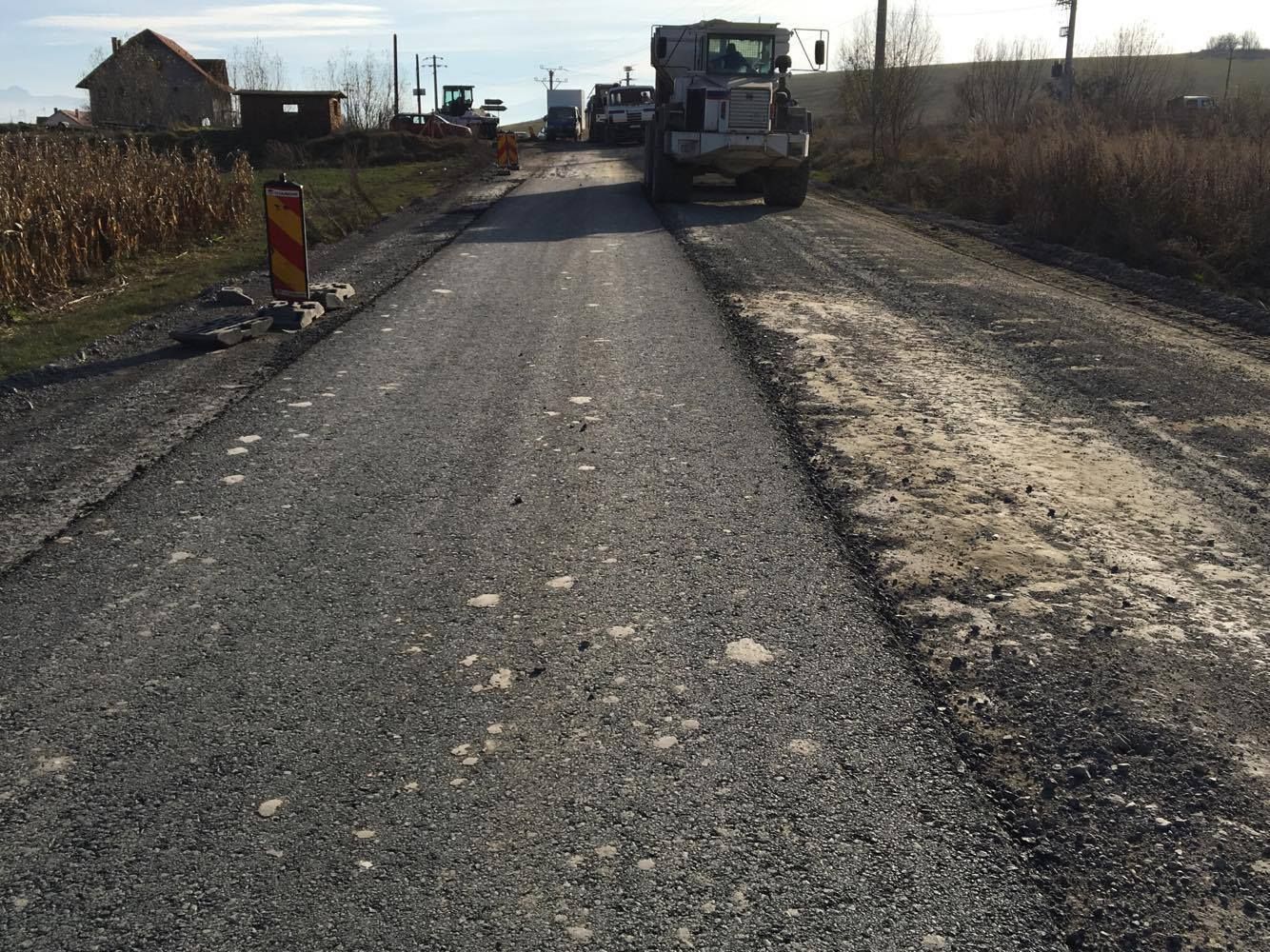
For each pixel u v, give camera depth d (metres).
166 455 5.73
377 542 4.61
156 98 55.81
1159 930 2.45
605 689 3.43
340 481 5.36
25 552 4.48
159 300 10.86
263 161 38.03
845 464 5.64
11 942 2.38
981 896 2.55
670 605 4.02
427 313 9.58
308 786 2.93
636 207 19.86
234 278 12.27
